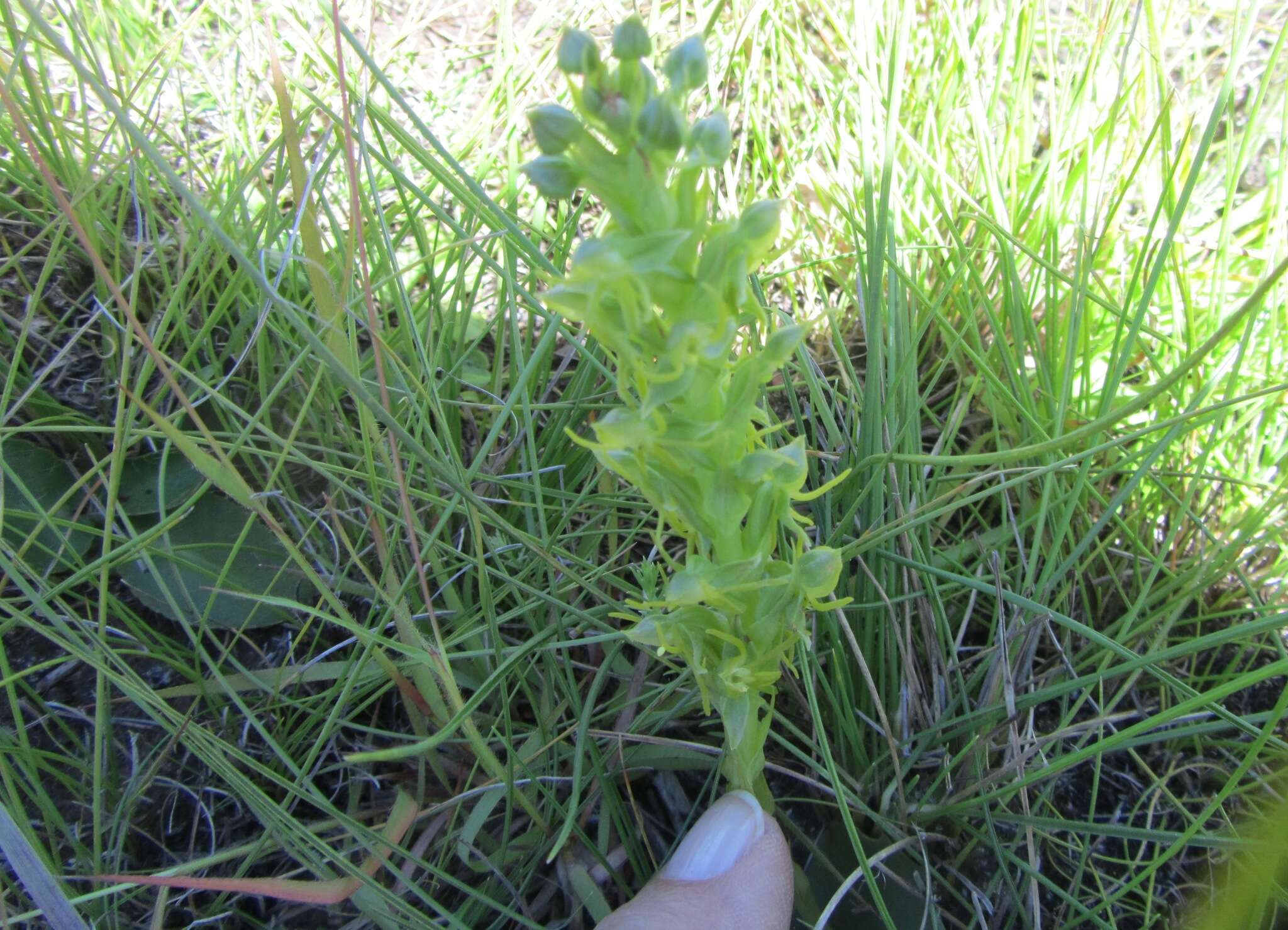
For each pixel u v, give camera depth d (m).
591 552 0.17
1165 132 0.18
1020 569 0.17
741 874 0.13
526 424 0.16
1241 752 0.17
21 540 0.16
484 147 0.21
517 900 0.15
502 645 0.17
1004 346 0.17
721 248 0.09
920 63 0.22
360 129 0.15
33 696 0.15
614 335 0.10
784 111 0.23
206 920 0.14
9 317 0.17
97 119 0.20
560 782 0.16
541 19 0.21
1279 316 0.20
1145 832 0.14
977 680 0.16
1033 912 0.14
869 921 0.15
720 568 0.11
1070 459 0.14
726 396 0.10
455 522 0.18
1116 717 0.14
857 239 0.17
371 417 0.15
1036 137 0.24
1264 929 0.15
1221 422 0.18
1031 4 0.20
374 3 0.21
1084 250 0.18
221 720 0.16
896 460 0.15
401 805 0.14
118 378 0.17
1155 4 0.23
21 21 0.20
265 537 0.17
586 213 0.22
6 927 0.12
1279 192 0.19
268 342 0.17
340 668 0.16
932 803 0.16
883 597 0.15
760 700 0.12
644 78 0.09
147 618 0.17
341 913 0.15
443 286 0.18
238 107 0.20
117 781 0.15
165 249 0.19
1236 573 0.17
